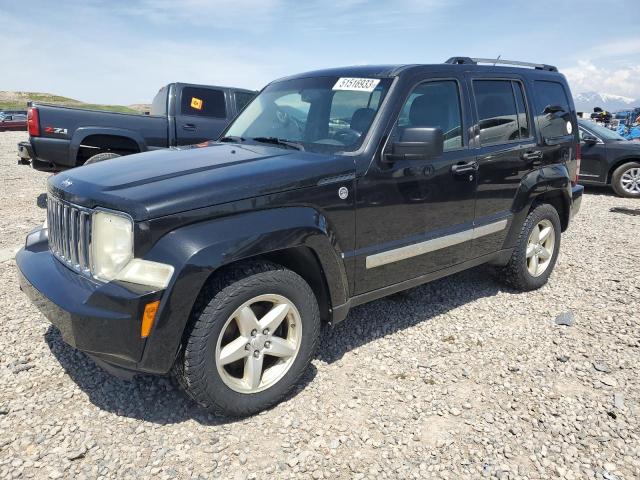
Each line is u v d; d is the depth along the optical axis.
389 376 3.37
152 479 2.42
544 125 4.83
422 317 4.30
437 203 3.77
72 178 3.02
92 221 2.66
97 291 2.52
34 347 3.60
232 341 2.82
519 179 4.51
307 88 4.05
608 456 2.62
